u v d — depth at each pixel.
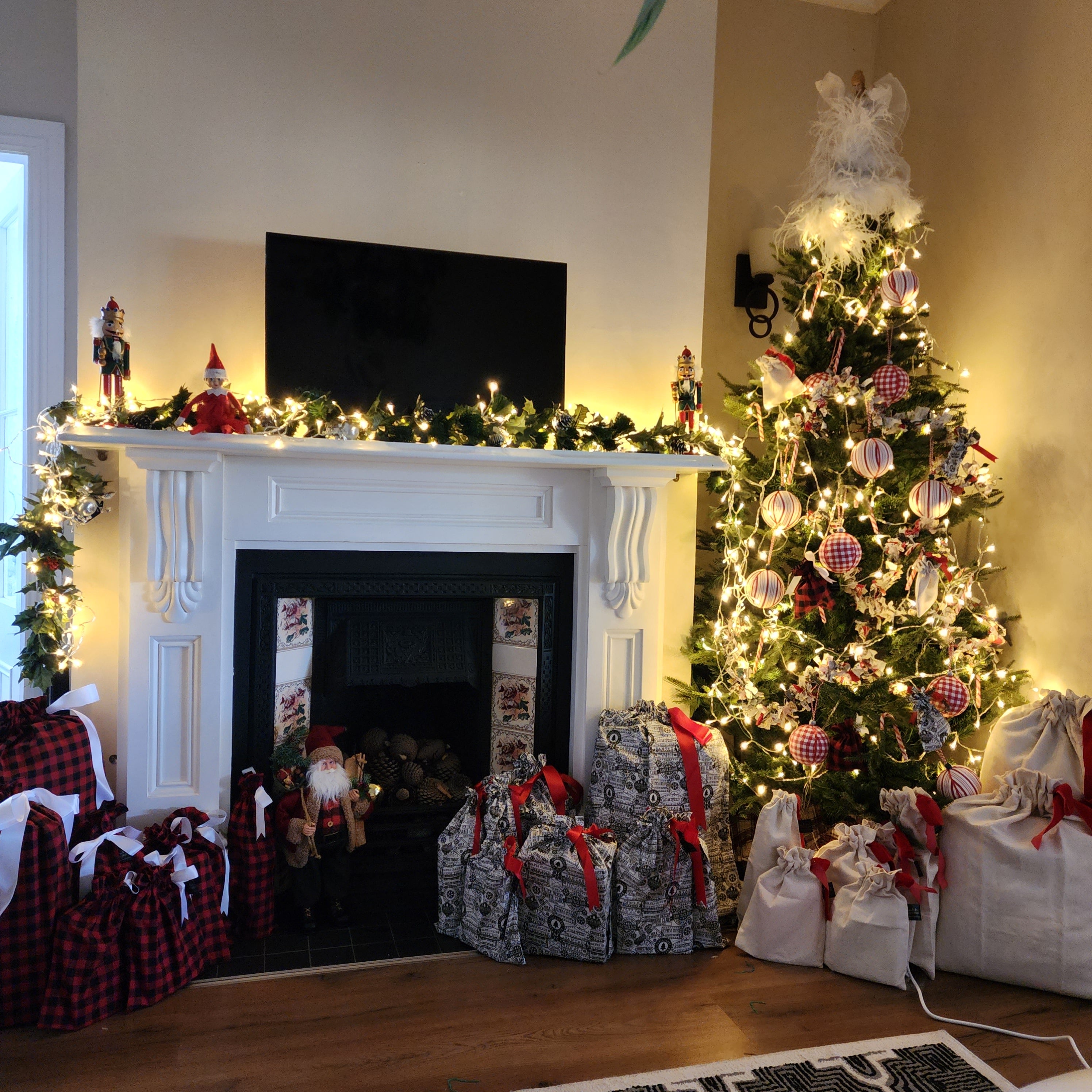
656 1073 2.04
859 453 2.79
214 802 2.69
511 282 2.92
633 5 3.11
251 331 2.79
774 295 3.66
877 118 3.10
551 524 3.00
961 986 2.47
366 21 2.85
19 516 2.59
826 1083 2.02
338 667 3.01
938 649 3.07
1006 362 3.32
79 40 2.61
